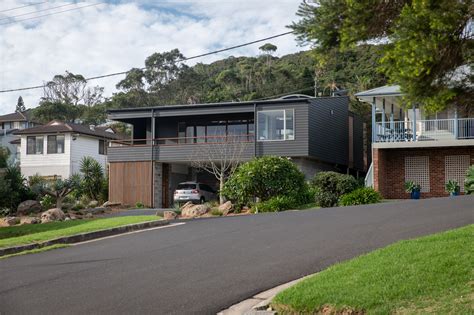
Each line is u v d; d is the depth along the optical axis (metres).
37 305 7.92
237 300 7.75
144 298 8.05
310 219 15.25
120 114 34.06
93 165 35.16
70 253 12.52
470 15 7.14
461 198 17.45
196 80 78.81
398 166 27.23
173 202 33.69
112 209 28.94
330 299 6.76
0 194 27.06
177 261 10.73
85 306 7.75
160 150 32.38
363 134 40.22
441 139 25.50
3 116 61.22
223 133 34.09
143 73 78.62
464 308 5.98
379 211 15.66
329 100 33.53
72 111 73.19
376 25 7.77
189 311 7.31
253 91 65.19
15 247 13.23
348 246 10.85
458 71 8.02
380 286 6.94
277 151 30.12
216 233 14.16
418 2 7.00
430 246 8.48
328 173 22.78
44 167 41.50
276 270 9.35
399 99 8.81
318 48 8.28
